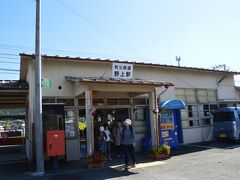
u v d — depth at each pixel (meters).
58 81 13.39
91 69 14.27
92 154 11.16
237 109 17.06
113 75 12.91
